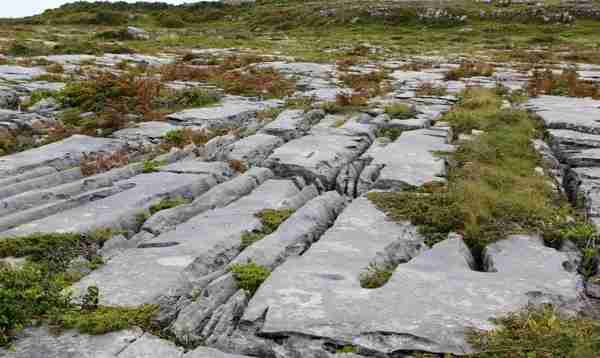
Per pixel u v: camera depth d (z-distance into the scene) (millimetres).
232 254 6953
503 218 7961
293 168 10508
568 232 7672
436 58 33781
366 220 7902
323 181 10297
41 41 39125
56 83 20734
